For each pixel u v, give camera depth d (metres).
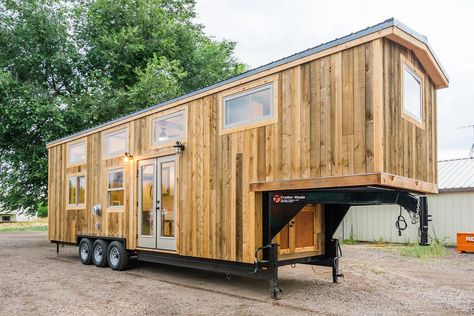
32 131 14.71
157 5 19.72
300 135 5.73
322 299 5.96
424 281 7.43
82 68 16.78
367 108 5.03
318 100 5.55
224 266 6.71
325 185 5.32
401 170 5.46
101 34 17.22
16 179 14.98
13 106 13.73
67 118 14.77
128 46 17.08
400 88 5.53
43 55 15.38
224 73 21.78
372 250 12.40
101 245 9.31
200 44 21.70
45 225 27.47
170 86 16.62
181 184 7.54
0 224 28.80
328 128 5.41
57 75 16.30
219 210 6.77
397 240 14.44
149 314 5.18
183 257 7.47
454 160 16.88
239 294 6.29
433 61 6.29
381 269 8.78
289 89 5.93
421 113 6.38
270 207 6.01
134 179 8.73
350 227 15.65
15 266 9.32
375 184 4.91
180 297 6.12
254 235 6.17
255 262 6.09
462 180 13.95
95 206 9.59
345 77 5.29
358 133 5.09
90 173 10.16
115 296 6.20
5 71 14.41
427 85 6.68
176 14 22.77
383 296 6.18
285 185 5.77
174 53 19.34
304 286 6.94
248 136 6.43
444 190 13.49
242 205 6.38
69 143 11.12
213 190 6.91
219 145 6.91
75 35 17.05
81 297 6.14
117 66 17.52
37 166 14.44
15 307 5.53
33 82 14.95
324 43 5.52
